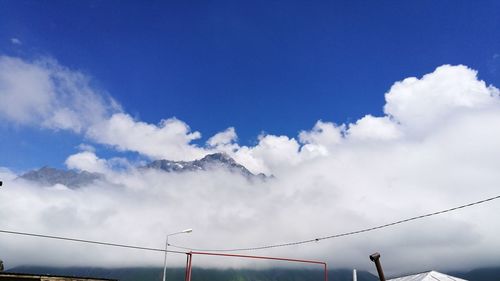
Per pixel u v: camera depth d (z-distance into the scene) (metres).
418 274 58.97
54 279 48.72
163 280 60.12
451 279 54.69
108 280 52.34
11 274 46.50
